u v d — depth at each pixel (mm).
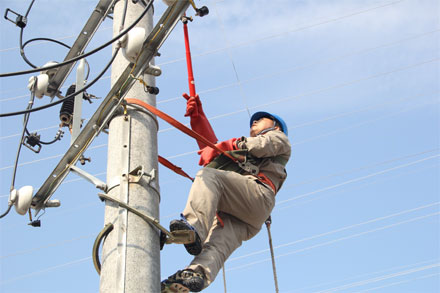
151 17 5602
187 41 5500
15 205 5398
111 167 4543
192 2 4480
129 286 3932
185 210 4531
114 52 4773
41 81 6258
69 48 6645
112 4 6047
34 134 6430
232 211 4961
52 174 5270
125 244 4094
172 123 4812
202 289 4441
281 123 5742
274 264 5262
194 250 4402
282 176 5270
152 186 4422
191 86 5551
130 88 4684
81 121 5855
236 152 5098
